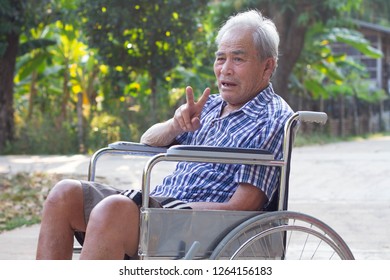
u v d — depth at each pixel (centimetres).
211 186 482
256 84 499
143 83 2366
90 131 2247
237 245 452
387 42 4669
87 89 2414
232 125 497
